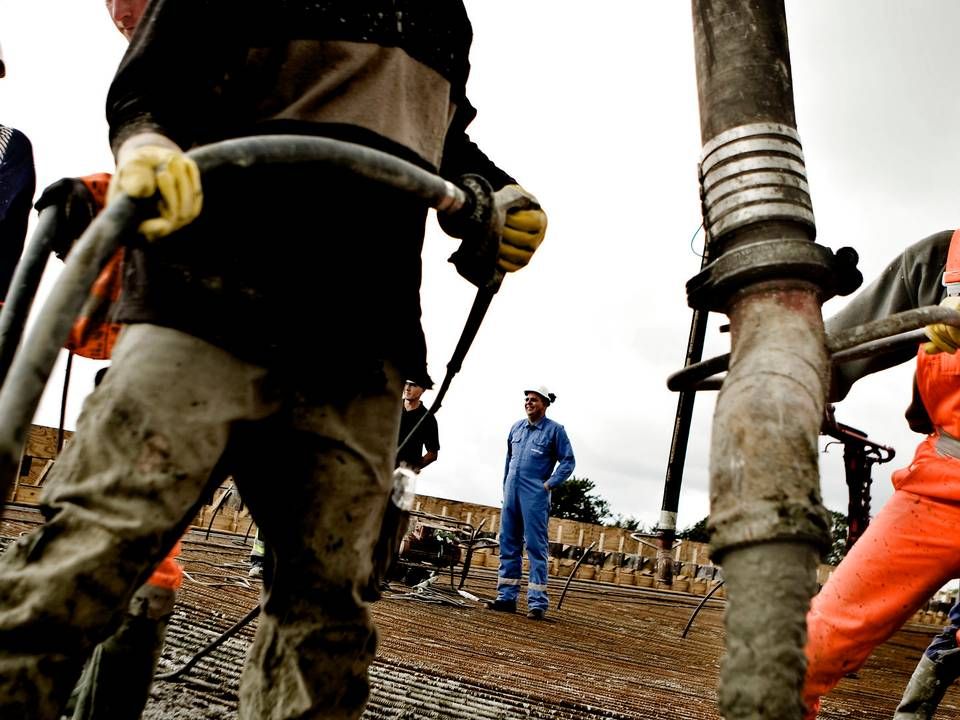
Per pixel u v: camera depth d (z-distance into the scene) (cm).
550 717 346
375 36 158
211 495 157
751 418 120
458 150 193
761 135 143
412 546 858
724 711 111
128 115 137
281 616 157
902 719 335
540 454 789
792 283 134
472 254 170
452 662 440
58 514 127
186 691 293
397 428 166
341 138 152
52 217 141
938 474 240
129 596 131
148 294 137
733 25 150
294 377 147
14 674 119
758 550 113
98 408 133
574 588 1377
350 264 152
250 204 144
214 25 143
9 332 134
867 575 240
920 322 144
